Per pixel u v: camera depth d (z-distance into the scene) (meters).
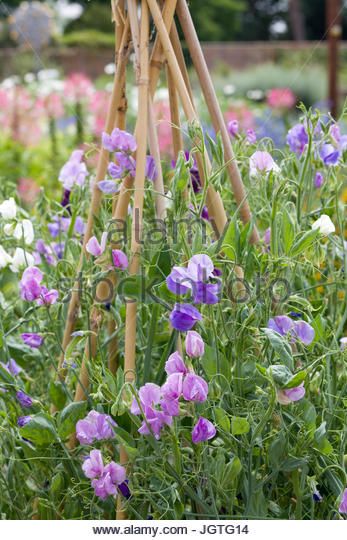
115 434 1.81
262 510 1.82
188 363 1.77
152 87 1.96
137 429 1.89
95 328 1.95
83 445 1.87
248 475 1.80
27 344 1.98
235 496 1.85
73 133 6.10
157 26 1.92
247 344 1.89
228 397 1.87
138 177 1.89
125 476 1.82
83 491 1.86
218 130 1.98
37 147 5.64
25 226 2.05
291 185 2.06
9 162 5.23
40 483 1.96
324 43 14.24
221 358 1.82
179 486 1.81
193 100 2.02
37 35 9.92
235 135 2.22
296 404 1.82
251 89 12.02
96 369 1.87
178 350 1.88
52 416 1.90
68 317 2.02
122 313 1.93
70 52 11.89
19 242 2.14
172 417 1.79
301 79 12.01
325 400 1.90
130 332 1.87
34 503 1.98
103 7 17.09
